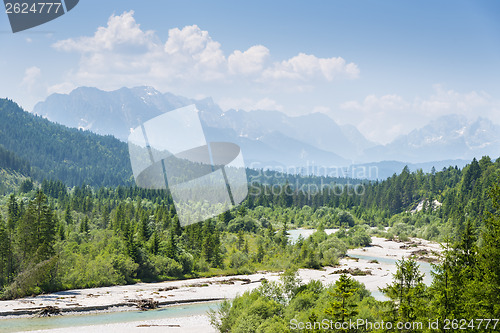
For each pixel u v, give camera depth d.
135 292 86.12
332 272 113.94
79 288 88.69
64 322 64.06
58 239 105.75
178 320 66.56
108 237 121.44
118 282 96.12
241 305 53.94
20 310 67.94
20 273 80.38
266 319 47.94
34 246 85.38
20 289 78.50
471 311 33.19
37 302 74.12
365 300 47.56
